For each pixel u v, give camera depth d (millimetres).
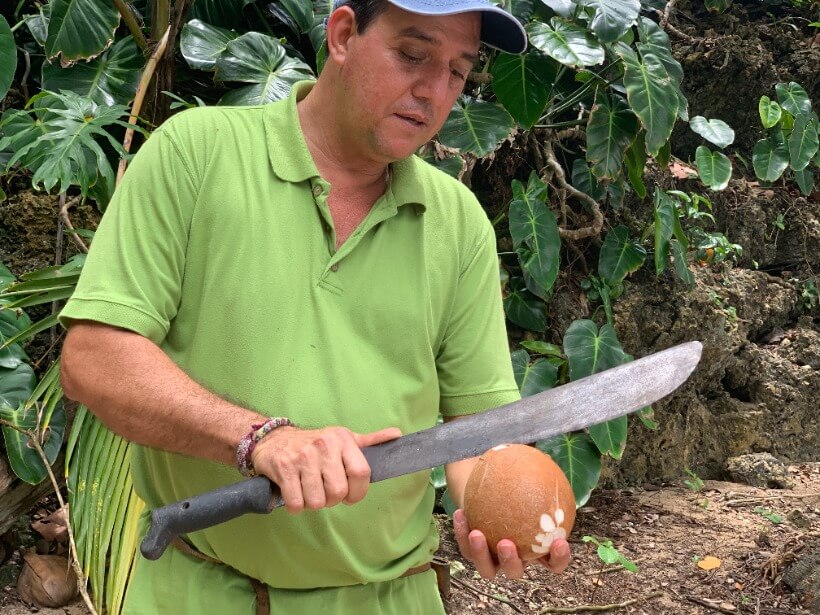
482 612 3496
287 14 4094
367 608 1579
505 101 4066
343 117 1420
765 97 5543
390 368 1513
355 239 1473
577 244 4836
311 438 1213
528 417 1301
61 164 2828
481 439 1284
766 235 5961
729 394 5281
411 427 1543
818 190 6203
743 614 3590
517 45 1463
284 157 1454
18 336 2844
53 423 3125
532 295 4539
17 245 3533
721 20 6289
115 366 1337
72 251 3572
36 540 3379
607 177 4246
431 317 1546
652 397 1310
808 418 5391
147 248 1399
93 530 2689
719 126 5012
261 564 1495
